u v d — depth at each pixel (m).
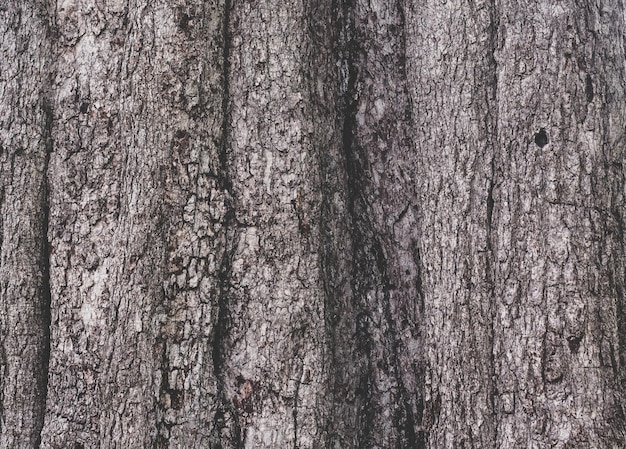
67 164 3.02
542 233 2.85
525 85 2.92
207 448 2.82
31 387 3.00
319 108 3.15
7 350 3.00
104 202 2.96
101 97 3.00
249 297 2.92
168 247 2.85
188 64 2.91
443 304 3.02
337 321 3.18
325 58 3.25
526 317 2.83
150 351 2.78
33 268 3.04
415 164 3.24
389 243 3.32
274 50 3.03
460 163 3.02
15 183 3.05
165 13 2.90
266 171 2.98
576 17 2.95
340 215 3.26
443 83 3.08
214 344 2.91
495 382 2.89
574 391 2.75
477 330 2.94
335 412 3.08
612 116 2.98
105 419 2.78
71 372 2.91
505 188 2.93
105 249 2.92
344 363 3.18
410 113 3.33
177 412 2.79
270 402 2.87
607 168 2.95
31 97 3.08
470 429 2.90
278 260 2.94
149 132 2.88
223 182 2.98
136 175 2.87
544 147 2.89
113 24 3.02
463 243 2.99
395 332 3.30
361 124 3.37
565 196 2.86
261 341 2.90
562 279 2.81
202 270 2.87
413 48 3.22
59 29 3.10
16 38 3.13
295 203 2.97
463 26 3.05
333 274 3.19
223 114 3.00
